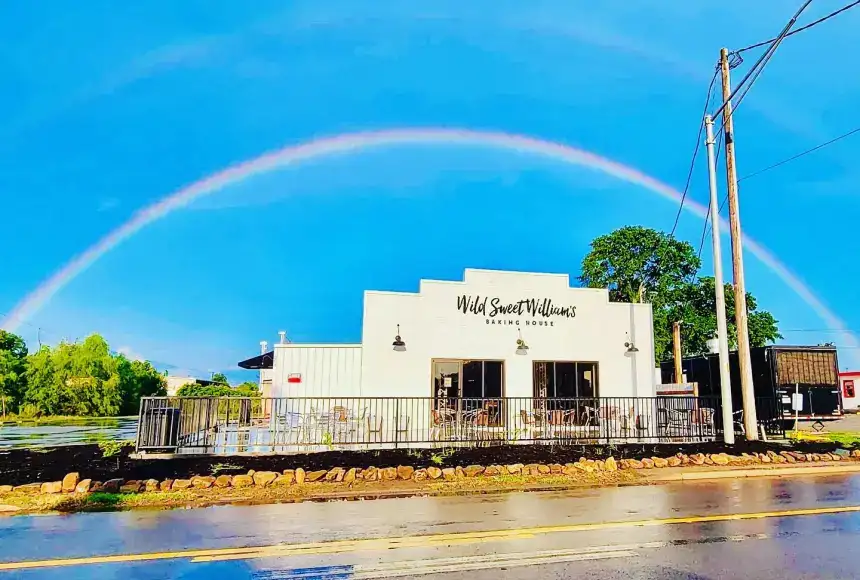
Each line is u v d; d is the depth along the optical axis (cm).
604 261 3875
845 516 767
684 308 3725
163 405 1255
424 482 1040
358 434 1366
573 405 1619
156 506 870
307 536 670
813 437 1620
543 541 636
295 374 1572
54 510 842
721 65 1547
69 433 2244
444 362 1602
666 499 902
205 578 516
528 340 1650
